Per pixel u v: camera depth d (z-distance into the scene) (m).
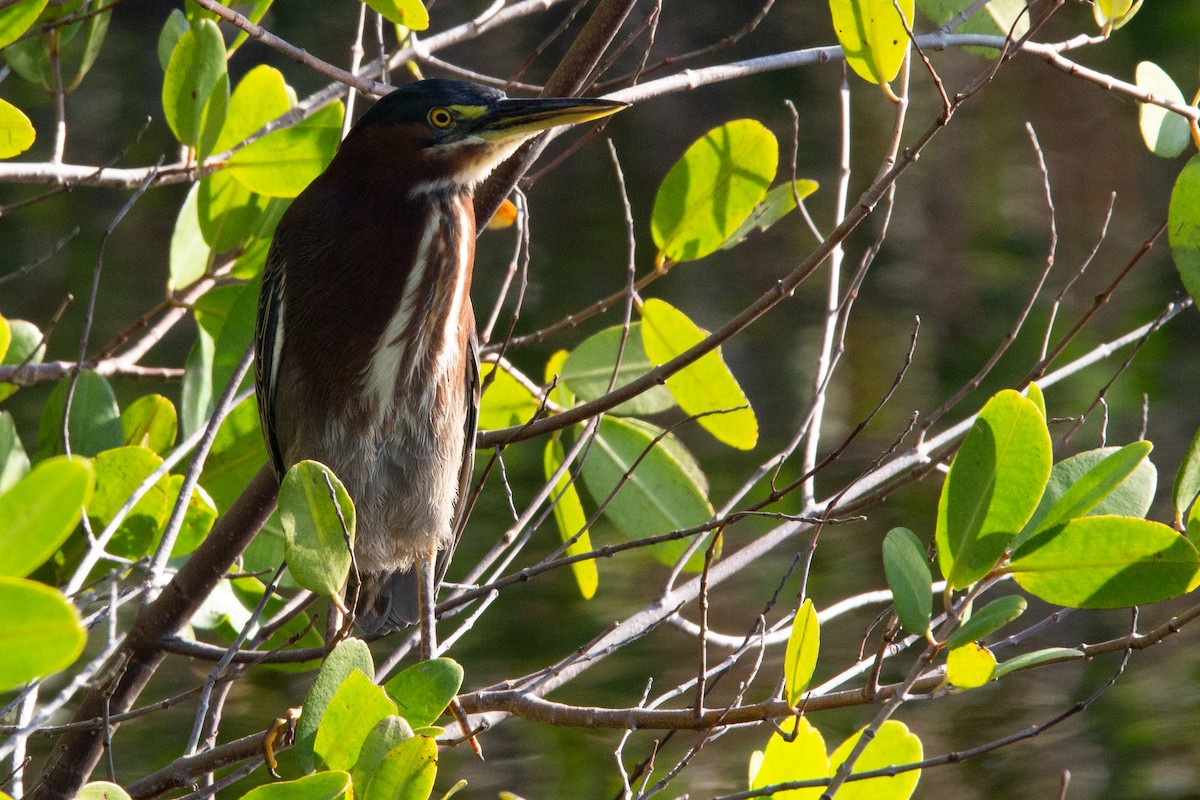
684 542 7.60
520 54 22.75
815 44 24.00
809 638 4.76
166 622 6.29
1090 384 15.30
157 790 5.09
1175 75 23.36
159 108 21.27
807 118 22.75
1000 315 17.14
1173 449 13.89
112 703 6.34
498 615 11.12
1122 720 10.20
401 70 15.95
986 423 4.71
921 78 23.55
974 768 9.70
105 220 18.14
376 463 6.88
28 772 8.66
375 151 6.68
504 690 5.77
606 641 6.37
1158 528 4.64
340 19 22.05
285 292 6.76
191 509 6.52
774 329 16.89
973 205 20.20
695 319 16.92
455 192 6.76
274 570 7.30
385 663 6.20
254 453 7.22
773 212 7.39
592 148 21.95
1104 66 23.88
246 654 5.91
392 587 7.25
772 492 5.29
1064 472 5.11
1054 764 9.72
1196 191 5.68
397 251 6.68
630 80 6.99
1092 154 22.11
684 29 23.52
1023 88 23.80
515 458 13.93
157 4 23.58
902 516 12.66
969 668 4.65
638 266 18.14
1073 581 4.76
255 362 6.89
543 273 17.92
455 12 22.16
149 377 7.90
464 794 9.17
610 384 6.64
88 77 21.88
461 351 7.00
